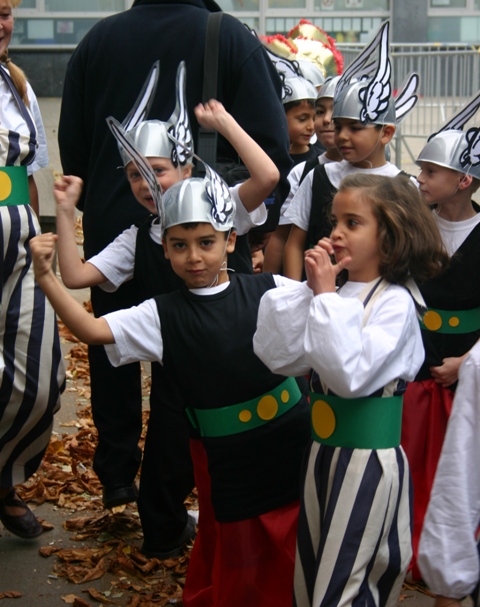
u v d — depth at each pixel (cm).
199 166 366
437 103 1227
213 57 383
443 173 384
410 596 375
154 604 366
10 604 366
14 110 407
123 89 397
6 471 407
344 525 277
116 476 416
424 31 1681
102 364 412
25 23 1652
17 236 394
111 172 400
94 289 416
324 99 510
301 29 718
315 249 280
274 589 317
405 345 285
